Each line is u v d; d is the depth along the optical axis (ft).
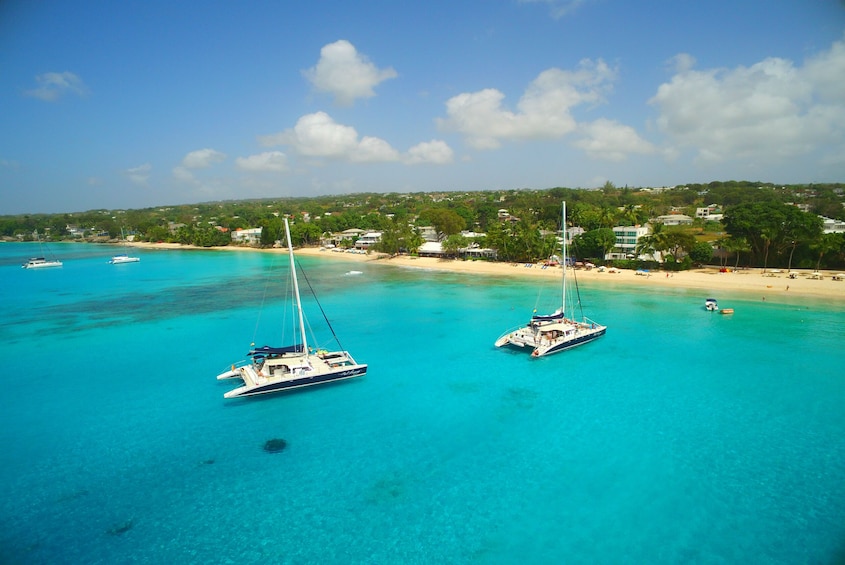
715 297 255.70
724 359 163.32
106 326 229.45
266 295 306.35
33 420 128.47
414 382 151.12
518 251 411.13
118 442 116.37
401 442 114.11
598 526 83.92
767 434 113.19
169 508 91.30
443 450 110.11
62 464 106.83
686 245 336.08
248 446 113.70
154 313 257.75
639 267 347.36
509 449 109.81
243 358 179.63
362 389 146.20
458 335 203.82
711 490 92.94
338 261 509.35
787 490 92.43
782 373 149.48
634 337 191.42
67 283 374.84
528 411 128.88
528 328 190.39
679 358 165.89
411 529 84.48
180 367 169.78
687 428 116.98
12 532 85.10
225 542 82.23
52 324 234.17
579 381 148.46
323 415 129.18
